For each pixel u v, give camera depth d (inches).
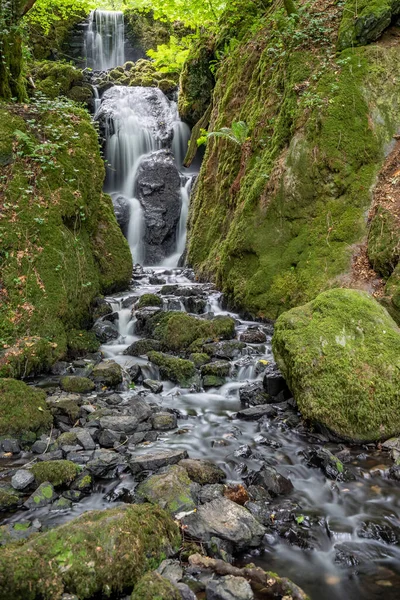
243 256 337.7
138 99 701.9
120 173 647.1
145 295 335.3
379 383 172.4
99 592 99.7
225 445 172.6
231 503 129.8
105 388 227.1
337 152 298.7
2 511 133.8
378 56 311.3
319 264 287.0
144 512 116.4
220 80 513.0
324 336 185.8
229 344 260.7
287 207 312.5
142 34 892.6
